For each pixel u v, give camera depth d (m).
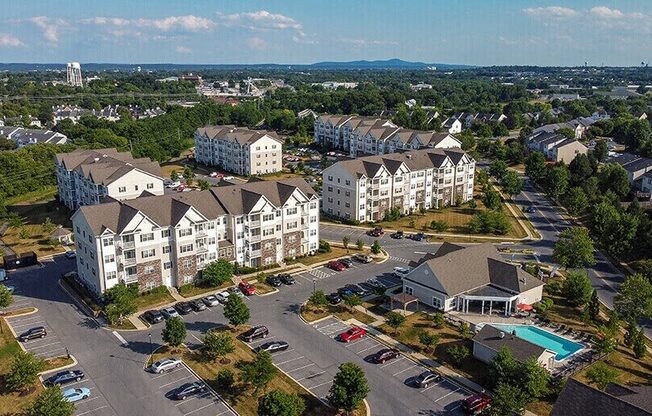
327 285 90.44
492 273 84.06
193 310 80.94
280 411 51.31
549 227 126.44
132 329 74.69
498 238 117.88
